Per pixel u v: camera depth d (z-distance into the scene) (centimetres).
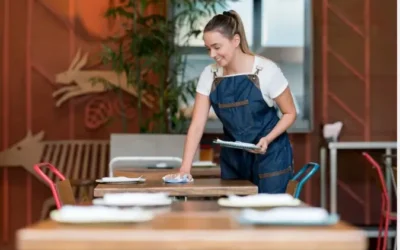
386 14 726
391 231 653
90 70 712
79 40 714
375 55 726
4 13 710
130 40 704
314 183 720
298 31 720
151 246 164
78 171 695
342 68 725
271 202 237
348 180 722
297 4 721
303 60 718
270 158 410
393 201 657
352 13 725
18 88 710
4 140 707
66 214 187
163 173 449
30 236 167
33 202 706
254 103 403
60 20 714
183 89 691
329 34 725
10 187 707
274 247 163
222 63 399
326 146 686
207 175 509
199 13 688
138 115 715
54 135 712
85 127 714
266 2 723
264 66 403
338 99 724
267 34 723
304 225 178
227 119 411
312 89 712
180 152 600
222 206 238
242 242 163
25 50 711
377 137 725
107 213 189
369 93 726
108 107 716
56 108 713
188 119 702
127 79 682
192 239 163
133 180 364
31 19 712
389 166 539
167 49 665
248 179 421
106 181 363
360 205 721
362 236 165
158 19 670
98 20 714
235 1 722
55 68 712
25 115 710
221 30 393
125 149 597
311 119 710
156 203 239
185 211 223
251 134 408
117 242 165
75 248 165
